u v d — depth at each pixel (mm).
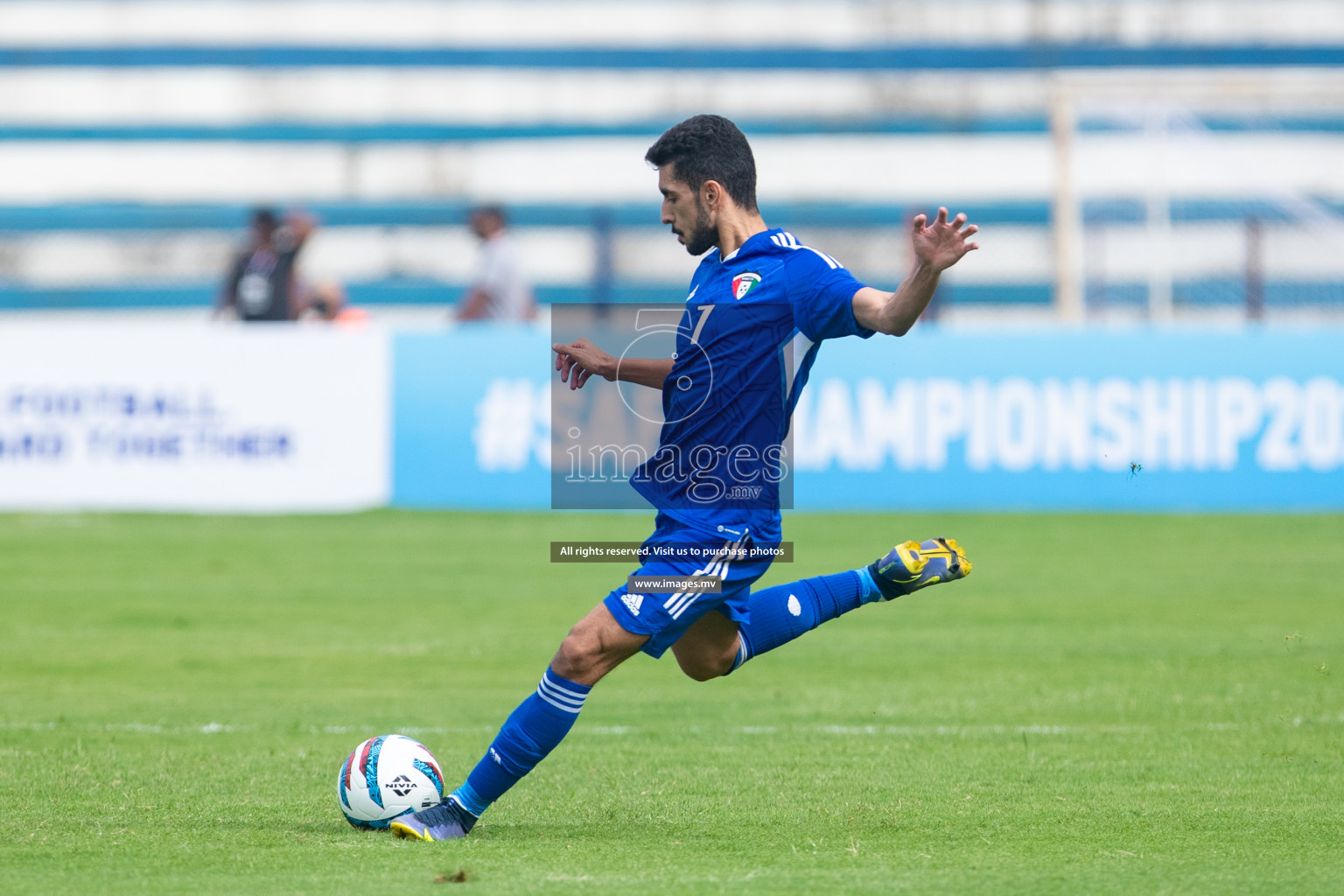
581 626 14484
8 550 42406
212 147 83500
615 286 76812
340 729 21125
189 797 16422
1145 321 70375
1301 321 70438
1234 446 48062
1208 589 35844
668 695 24188
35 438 48469
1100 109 68375
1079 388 48094
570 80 86062
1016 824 15156
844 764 18500
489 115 85938
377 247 81125
